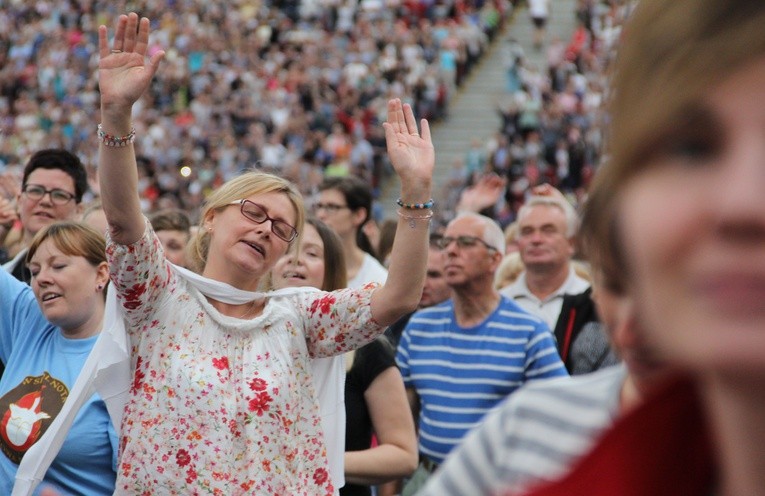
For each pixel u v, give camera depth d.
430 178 4.23
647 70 0.73
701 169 0.70
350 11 38.59
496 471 1.23
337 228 8.07
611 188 0.80
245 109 32.44
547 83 34.09
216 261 4.35
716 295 0.66
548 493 0.94
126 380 4.17
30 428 5.12
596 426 1.17
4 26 39.25
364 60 34.84
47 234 5.39
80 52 37.19
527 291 7.59
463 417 6.04
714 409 0.73
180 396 3.97
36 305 5.69
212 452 3.91
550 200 7.52
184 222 8.07
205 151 30.64
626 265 0.81
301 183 27.16
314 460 4.14
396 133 4.36
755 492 0.73
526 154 29.88
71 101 34.78
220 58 35.44
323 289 6.18
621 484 0.92
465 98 34.84
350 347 4.27
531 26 39.03
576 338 6.46
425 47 35.88
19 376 5.38
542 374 5.97
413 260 4.18
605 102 0.80
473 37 36.31
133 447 3.96
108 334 4.16
